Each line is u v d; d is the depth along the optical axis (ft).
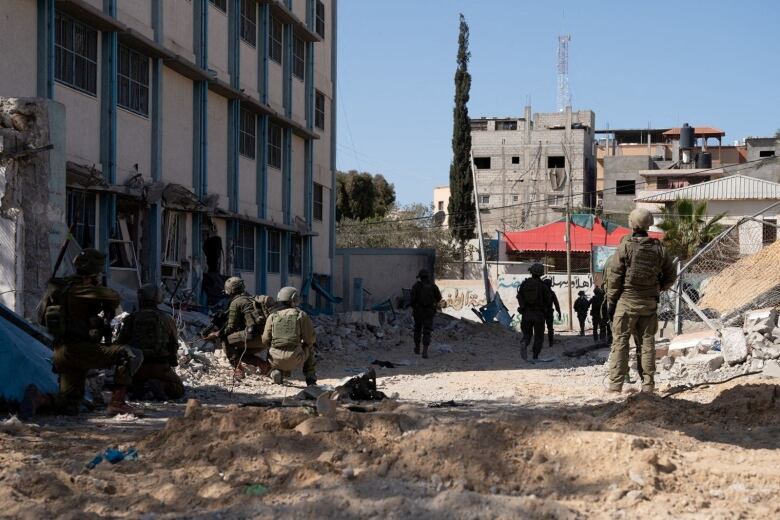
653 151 321.11
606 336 92.84
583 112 318.86
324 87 129.70
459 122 208.23
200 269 85.30
